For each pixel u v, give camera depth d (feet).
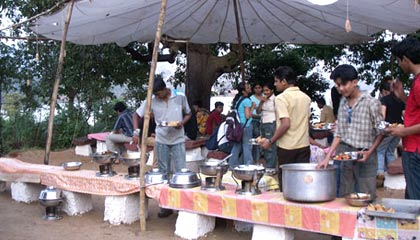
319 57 41.27
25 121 42.96
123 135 31.30
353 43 33.09
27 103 45.55
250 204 14.03
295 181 12.98
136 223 17.90
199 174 17.98
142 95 49.75
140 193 16.72
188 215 15.75
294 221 13.15
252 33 31.96
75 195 19.21
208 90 39.96
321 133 27.17
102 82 43.88
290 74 15.11
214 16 28.66
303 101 15.02
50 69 43.06
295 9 26.14
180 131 19.33
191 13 27.78
